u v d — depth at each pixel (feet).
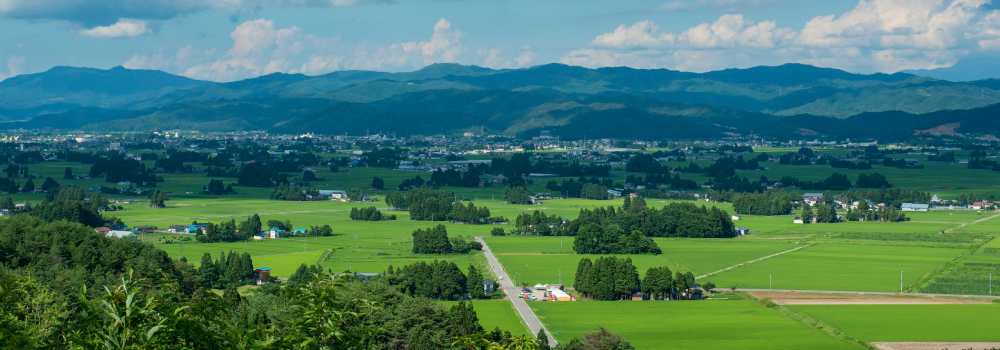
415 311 581.12
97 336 221.25
